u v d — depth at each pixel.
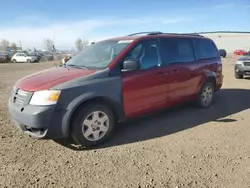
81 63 5.14
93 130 4.37
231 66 22.91
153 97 5.19
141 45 5.13
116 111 4.66
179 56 5.84
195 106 6.75
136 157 3.98
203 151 4.20
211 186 3.22
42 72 4.93
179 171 3.57
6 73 19.50
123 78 4.67
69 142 4.55
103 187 3.20
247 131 5.13
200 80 6.37
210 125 5.48
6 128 5.23
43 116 3.93
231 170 3.61
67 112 4.06
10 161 3.85
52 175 3.47
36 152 4.16
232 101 7.76
